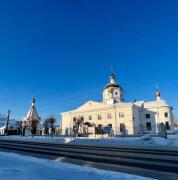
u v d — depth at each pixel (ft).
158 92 285.64
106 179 32.37
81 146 101.55
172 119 252.21
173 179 34.94
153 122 248.11
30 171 37.42
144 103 263.90
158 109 249.96
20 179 31.37
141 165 47.19
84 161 54.54
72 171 37.83
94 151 77.51
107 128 197.47
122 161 53.06
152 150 79.77
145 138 126.72
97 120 250.78
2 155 61.52
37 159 53.57
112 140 130.62
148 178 33.35
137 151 76.43
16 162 48.03
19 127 298.76
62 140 147.74
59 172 36.94
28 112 311.47
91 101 262.26
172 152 72.02
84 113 262.88
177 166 45.39
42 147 97.55
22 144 119.34
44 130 286.66
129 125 229.25
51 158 61.52
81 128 247.50
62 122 280.72
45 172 36.78
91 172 36.96
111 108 242.99
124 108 236.02
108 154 67.77
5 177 32.35
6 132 279.08
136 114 241.55
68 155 66.90
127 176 34.19
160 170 41.78
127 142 120.67
